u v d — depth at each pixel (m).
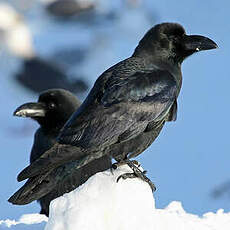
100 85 8.34
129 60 8.80
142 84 8.46
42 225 8.66
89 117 8.05
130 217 7.32
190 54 9.08
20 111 10.96
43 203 10.59
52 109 10.97
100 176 7.51
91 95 8.29
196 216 8.91
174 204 9.22
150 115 8.44
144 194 7.48
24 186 7.53
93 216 7.19
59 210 7.23
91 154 8.02
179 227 8.05
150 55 8.94
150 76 8.60
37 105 10.99
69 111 10.98
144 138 8.54
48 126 10.97
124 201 7.34
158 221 7.76
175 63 9.06
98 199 7.28
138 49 9.03
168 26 9.07
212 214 9.00
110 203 7.29
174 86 8.77
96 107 8.13
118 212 7.29
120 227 7.28
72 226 7.12
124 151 8.32
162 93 8.59
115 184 7.41
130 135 8.27
